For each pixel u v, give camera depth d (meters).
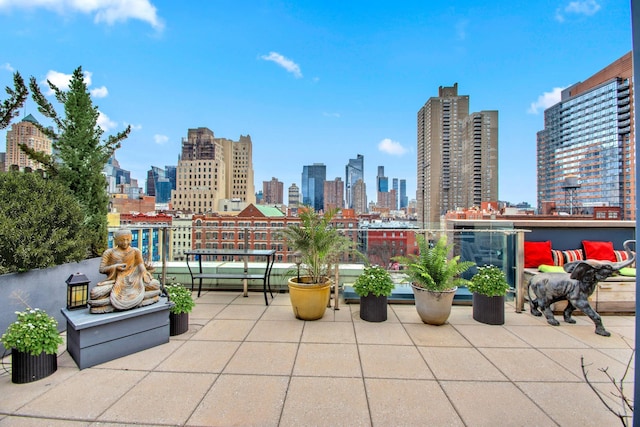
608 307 4.70
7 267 3.31
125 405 2.40
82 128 4.92
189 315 4.58
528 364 3.12
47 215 3.74
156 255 6.23
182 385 2.69
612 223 5.95
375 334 3.89
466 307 5.09
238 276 5.30
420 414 2.33
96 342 3.04
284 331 3.96
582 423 2.24
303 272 5.21
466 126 78.38
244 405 2.42
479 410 2.38
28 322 2.78
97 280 4.59
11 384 2.68
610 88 37.44
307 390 2.63
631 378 2.83
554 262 5.52
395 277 5.40
